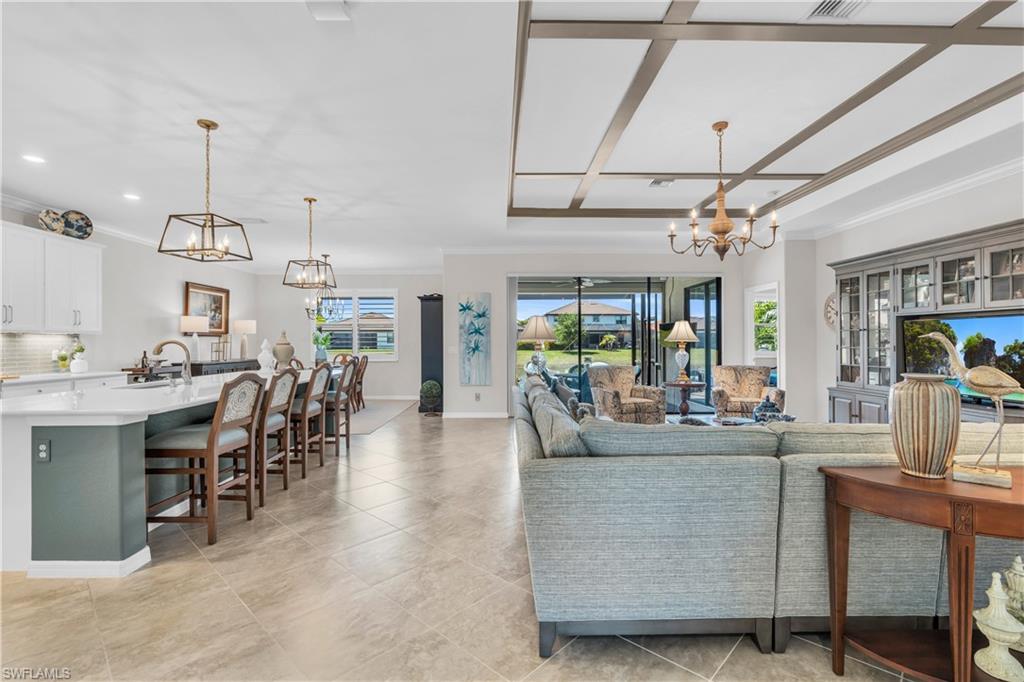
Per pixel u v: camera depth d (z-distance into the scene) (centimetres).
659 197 507
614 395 502
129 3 175
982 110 307
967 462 169
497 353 696
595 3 207
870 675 159
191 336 671
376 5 178
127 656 167
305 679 156
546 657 168
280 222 515
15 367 439
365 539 269
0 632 181
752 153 383
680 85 278
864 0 207
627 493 169
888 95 290
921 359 403
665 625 172
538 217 573
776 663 166
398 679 156
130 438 232
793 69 261
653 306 763
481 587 216
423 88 241
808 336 582
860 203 457
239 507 322
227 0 174
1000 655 142
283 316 884
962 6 211
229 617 191
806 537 170
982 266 341
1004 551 171
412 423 650
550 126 331
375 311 898
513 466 427
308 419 431
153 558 245
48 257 435
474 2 177
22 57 210
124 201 429
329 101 253
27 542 228
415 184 389
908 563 170
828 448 181
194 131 287
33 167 343
